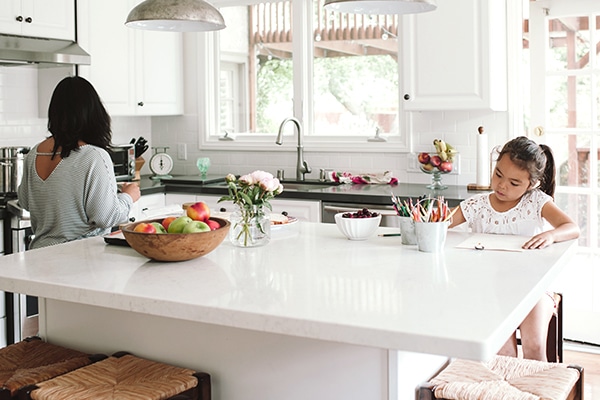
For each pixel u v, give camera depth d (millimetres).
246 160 5414
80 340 2486
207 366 2244
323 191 4430
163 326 2311
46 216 3123
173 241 2254
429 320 1671
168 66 5395
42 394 1977
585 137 4371
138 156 5301
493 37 4215
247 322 1773
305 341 2074
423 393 2027
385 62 4898
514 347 2852
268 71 5344
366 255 2438
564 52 4375
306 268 2244
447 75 4316
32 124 4754
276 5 5258
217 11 3027
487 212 3020
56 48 4344
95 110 3092
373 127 4988
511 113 4500
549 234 2596
